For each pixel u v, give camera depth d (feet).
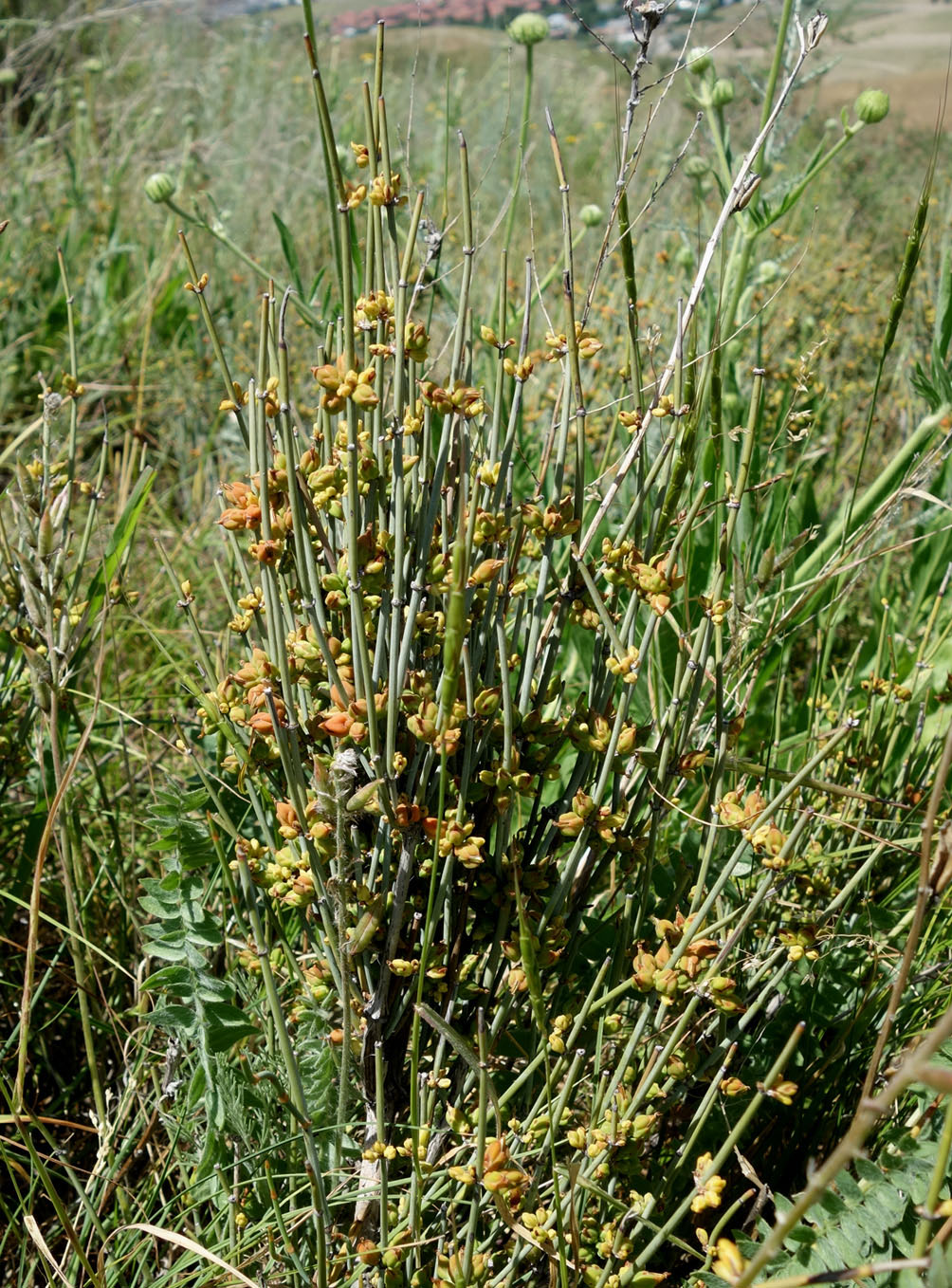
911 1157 1.26
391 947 1.35
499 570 1.36
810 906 1.58
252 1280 1.36
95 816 1.92
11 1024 1.71
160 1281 1.37
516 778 1.33
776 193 2.10
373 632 1.36
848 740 1.70
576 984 1.52
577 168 5.35
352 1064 1.41
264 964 1.34
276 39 6.07
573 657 2.19
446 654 1.19
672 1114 1.51
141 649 2.37
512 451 1.37
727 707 1.53
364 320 1.30
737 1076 1.50
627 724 1.42
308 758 1.42
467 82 5.95
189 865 1.46
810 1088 1.53
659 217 3.09
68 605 1.63
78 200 3.89
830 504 2.54
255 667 1.36
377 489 1.35
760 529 2.07
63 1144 1.57
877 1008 1.53
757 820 1.31
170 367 3.43
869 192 5.01
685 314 1.32
